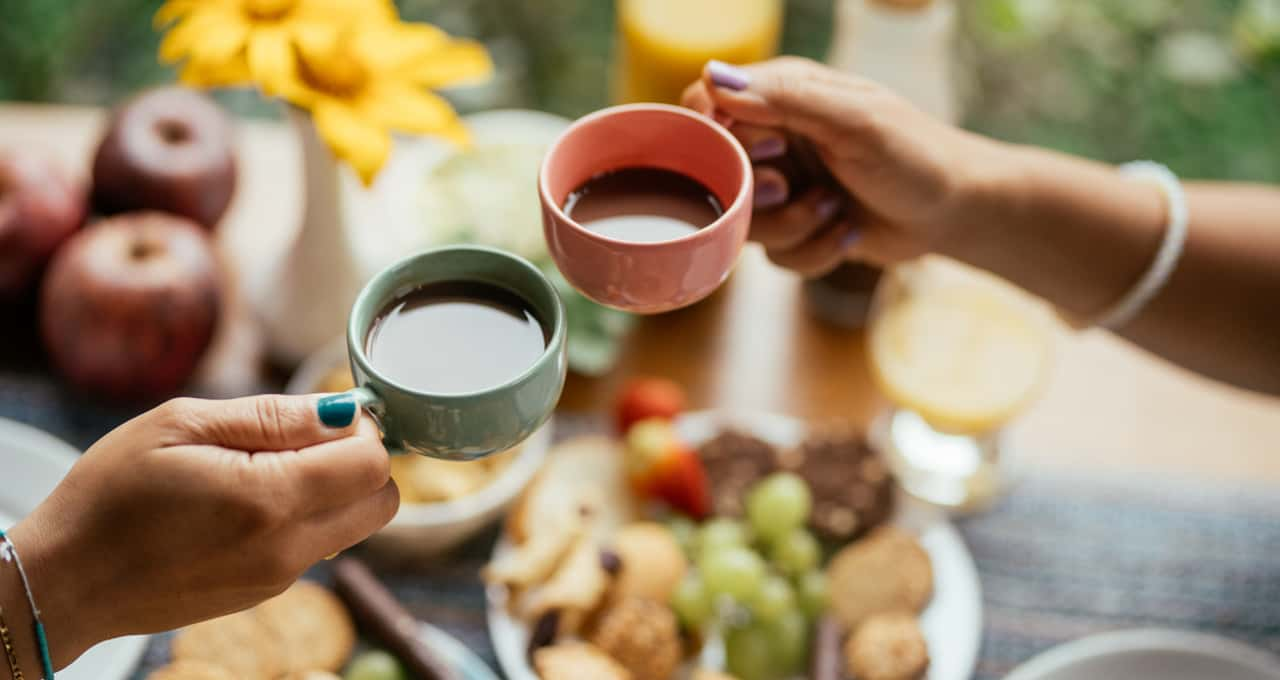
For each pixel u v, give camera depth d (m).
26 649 0.69
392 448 0.70
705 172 0.74
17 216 0.95
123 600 0.69
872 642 0.87
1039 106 1.45
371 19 0.88
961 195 0.82
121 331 0.94
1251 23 1.38
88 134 1.07
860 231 0.85
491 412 0.67
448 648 0.88
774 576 0.91
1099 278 0.86
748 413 0.99
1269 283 0.86
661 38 0.97
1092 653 0.87
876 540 0.91
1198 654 0.87
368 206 1.01
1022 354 0.94
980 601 0.91
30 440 0.92
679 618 0.88
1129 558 0.93
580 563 0.88
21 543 0.68
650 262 0.70
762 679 0.88
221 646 0.86
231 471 0.67
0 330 1.00
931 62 0.97
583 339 0.99
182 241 0.96
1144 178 0.88
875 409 1.00
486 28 1.42
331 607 0.88
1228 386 0.91
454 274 0.71
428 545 0.91
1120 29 1.46
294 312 0.97
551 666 0.85
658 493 0.92
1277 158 1.41
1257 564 0.93
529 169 1.01
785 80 0.78
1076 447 0.98
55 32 1.40
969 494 0.95
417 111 0.87
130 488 0.68
